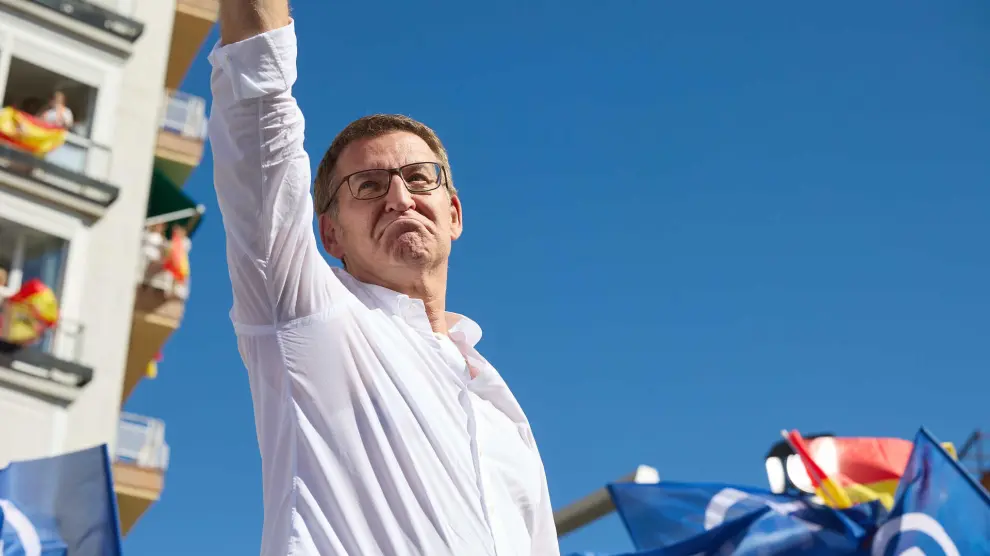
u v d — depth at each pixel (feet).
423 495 9.31
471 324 11.71
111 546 33.40
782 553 43.93
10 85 68.28
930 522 41.57
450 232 12.00
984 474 63.67
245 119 9.83
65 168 65.36
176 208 73.26
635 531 44.45
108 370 63.46
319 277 9.77
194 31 76.23
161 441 66.08
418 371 9.89
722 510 44.52
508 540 9.76
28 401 60.34
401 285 11.19
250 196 9.75
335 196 11.39
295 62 10.02
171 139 73.82
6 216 63.52
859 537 44.62
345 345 9.64
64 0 69.00
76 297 64.08
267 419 9.71
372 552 9.09
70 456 34.19
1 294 61.67
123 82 70.13
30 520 33.55
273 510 9.52
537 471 10.66
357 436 9.40
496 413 10.71
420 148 11.43
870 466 58.34
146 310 69.62
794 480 54.29
